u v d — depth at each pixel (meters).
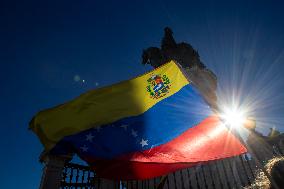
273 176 1.73
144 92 6.62
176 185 7.95
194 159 4.84
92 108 5.88
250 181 6.93
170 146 5.21
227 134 5.23
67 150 5.25
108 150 5.11
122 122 5.73
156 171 4.91
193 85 6.82
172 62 7.35
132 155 5.02
